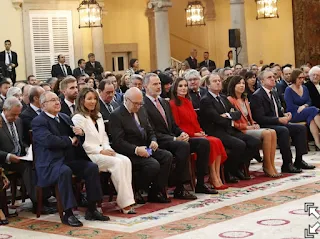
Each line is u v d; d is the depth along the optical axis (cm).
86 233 772
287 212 811
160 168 904
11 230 805
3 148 911
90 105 880
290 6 2202
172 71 1441
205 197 927
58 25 1984
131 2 2216
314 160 1173
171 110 984
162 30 1955
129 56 2225
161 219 816
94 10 1878
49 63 1978
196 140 955
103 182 960
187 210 856
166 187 913
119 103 1143
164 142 945
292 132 1091
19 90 1052
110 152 866
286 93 1252
